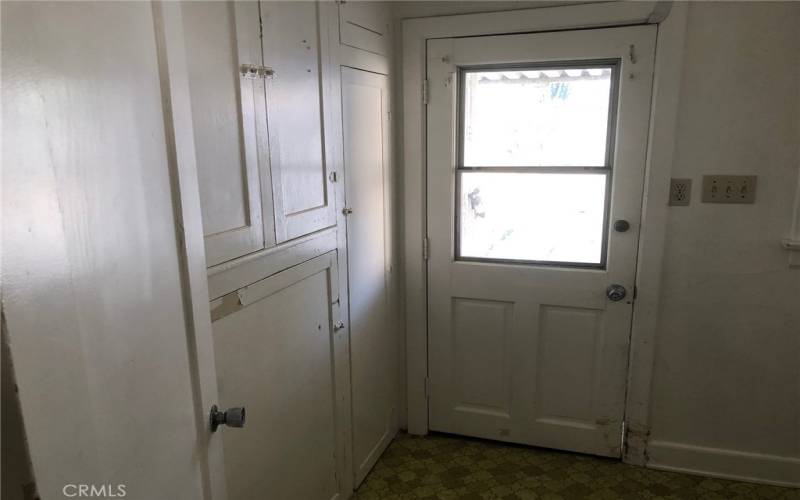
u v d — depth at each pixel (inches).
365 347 80.4
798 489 80.7
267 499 57.4
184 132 34.5
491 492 80.7
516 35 78.9
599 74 78.0
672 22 72.1
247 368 52.2
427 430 95.8
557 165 82.6
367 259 79.1
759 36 70.7
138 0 29.3
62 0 22.6
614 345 84.5
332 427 71.9
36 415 20.4
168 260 32.7
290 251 58.1
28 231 20.1
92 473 24.2
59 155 22.2
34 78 20.7
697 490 81.0
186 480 34.8
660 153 76.0
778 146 72.8
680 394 83.6
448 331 92.0
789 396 79.4
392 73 83.7
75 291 23.2
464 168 86.4
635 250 80.5
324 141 63.9
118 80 27.2
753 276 77.2
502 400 92.1
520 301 87.4
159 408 31.3
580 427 89.1
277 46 53.5
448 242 88.5
